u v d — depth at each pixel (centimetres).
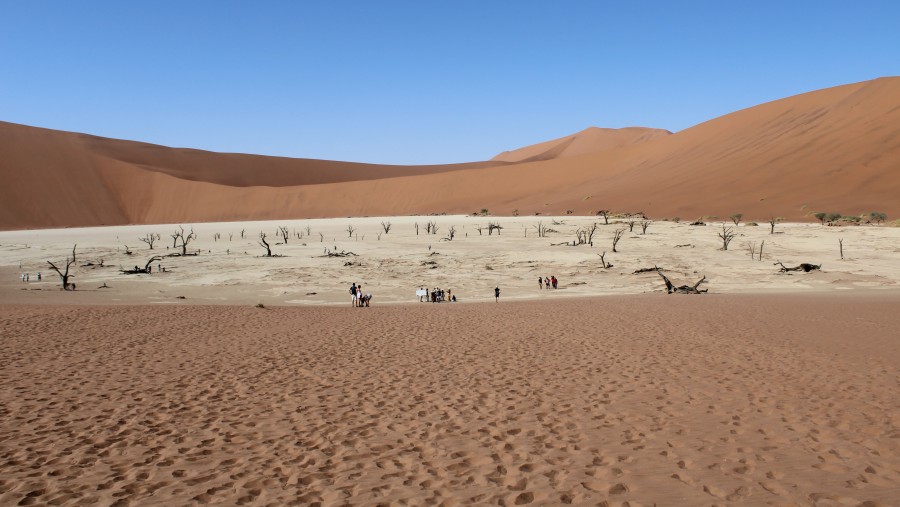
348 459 704
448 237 7369
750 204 10581
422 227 9575
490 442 756
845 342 1465
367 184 18875
